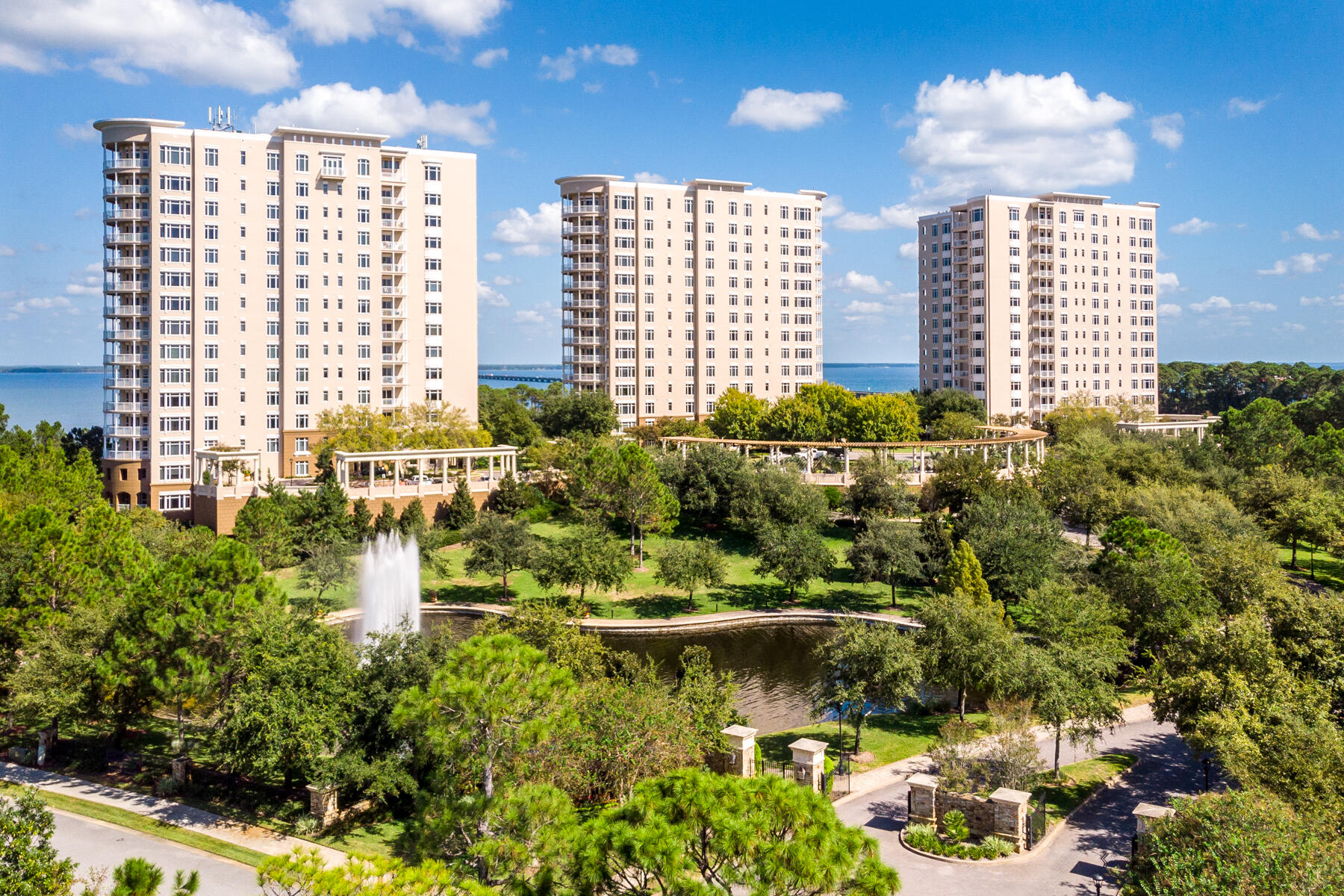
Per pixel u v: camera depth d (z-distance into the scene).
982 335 155.62
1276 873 20.39
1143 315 167.88
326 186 110.12
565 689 25.45
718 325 150.00
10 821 20.00
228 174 105.00
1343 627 36.12
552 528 89.06
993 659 40.91
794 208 155.25
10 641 41.56
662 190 146.12
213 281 104.31
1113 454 93.81
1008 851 29.27
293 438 108.56
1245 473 91.81
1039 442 105.25
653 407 146.38
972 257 156.75
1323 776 26.31
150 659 34.88
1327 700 32.38
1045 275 157.75
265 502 73.38
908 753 39.91
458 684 23.95
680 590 73.62
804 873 17.58
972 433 126.75
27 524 43.34
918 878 27.67
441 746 24.45
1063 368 159.38
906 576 71.50
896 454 102.62
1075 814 32.62
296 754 31.33
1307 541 70.44
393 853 28.92
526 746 23.89
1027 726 34.97
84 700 36.38
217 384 104.81
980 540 65.50
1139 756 38.47
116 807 32.66
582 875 18.88
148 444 103.25
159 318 102.38
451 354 120.81
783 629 66.06
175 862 28.25
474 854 22.02
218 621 34.62
